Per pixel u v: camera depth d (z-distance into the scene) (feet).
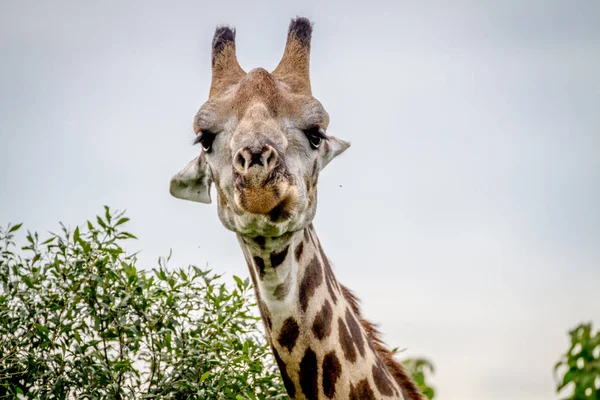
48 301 52.37
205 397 52.01
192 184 53.47
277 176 43.75
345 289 53.72
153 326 52.95
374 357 50.49
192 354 52.03
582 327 58.29
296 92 49.11
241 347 53.47
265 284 47.91
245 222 45.73
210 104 48.44
